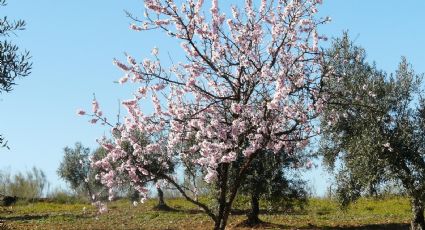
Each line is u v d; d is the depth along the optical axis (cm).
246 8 1020
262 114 923
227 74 941
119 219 2864
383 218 2786
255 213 2464
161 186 988
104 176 964
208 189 1714
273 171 2258
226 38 992
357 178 1877
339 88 1666
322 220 2673
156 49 988
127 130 997
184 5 963
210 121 969
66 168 4662
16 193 4981
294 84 944
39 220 2850
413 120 1862
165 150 1012
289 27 963
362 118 1820
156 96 1007
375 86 1803
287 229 2277
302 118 921
